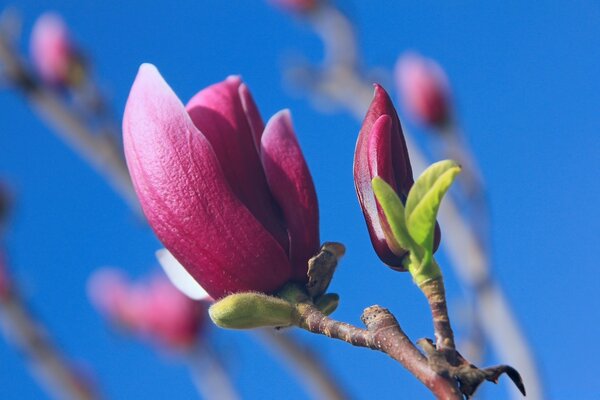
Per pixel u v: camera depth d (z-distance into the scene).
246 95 0.74
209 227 0.71
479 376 0.66
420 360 0.67
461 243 1.30
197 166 0.72
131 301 1.31
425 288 0.69
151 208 0.72
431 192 0.69
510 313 1.25
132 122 0.72
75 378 1.24
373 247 0.71
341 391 1.13
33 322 1.24
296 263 0.72
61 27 1.32
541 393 1.17
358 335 0.69
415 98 1.44
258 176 0.73
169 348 1.28
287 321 0.71
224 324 0.71
